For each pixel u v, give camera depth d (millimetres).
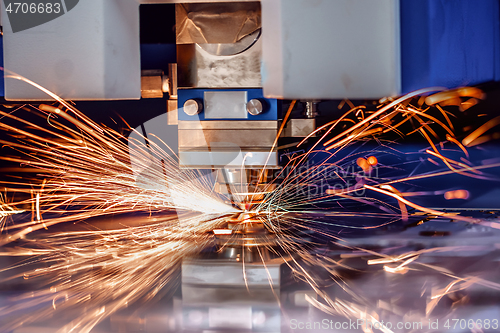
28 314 580
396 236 1000
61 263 819
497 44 749
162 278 713
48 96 706
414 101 1337
